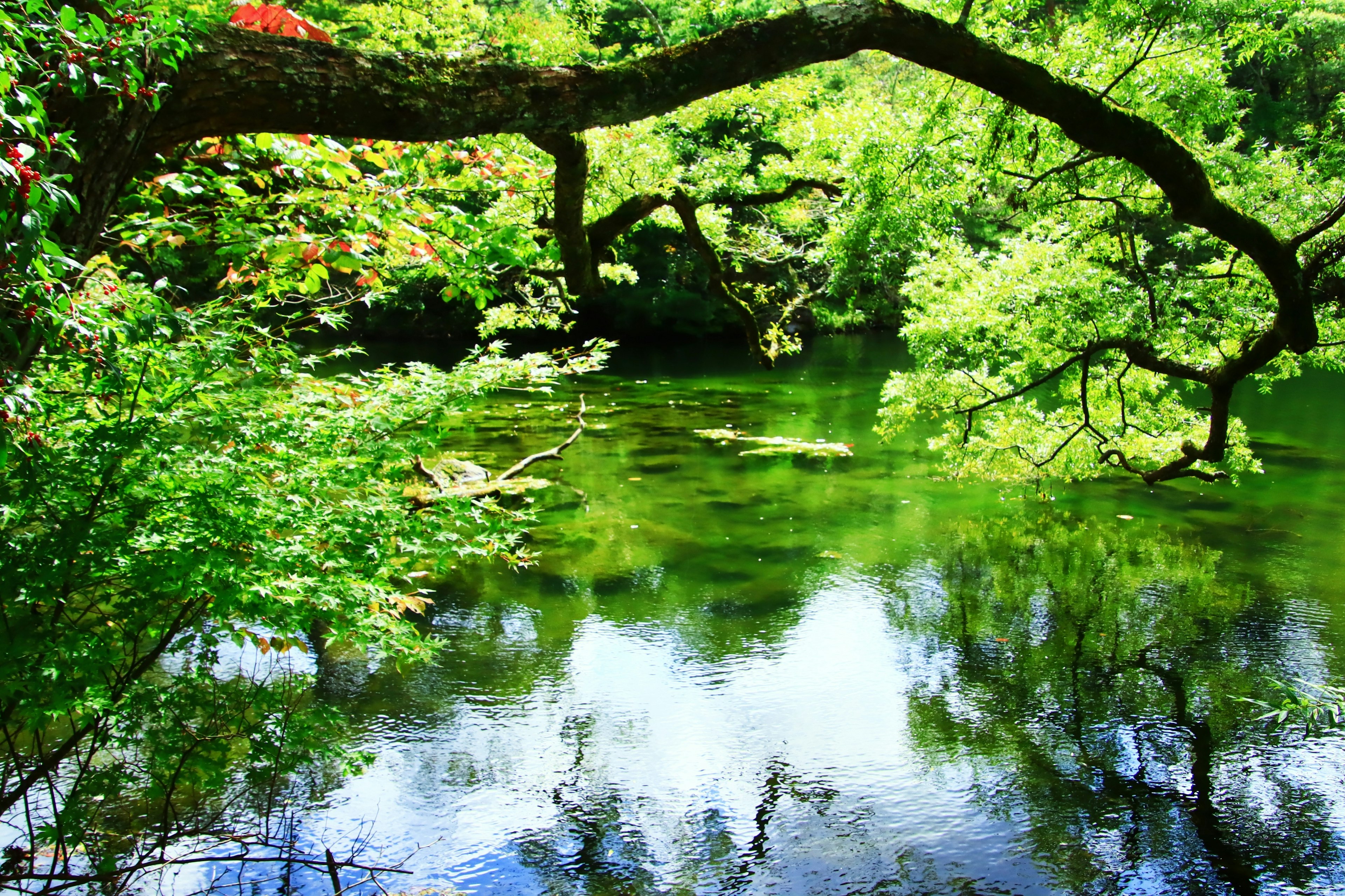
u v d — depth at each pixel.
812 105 9.22
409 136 2.15
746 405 17.62
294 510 3.08
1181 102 5.54
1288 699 5.00
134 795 4.55
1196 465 9.17
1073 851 4.64
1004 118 5.29
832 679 6.46
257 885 3.99
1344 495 11.15
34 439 2.44
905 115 5.98
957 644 7.06
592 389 19.64
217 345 2.97
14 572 2.56
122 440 2.58
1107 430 8.81
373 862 4.30
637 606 7.66
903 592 8.12
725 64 2.50
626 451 13.45
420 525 3.59
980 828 4.81
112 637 2.95
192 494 2.81
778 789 5.14
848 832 4.75
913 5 5.14
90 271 2.16
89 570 2.79
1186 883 4.39
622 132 6.88
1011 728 5.85
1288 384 19.25
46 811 4.09
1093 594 8.10
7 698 2.71
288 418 3.30
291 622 3.08
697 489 11.40
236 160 3.18
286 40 1.97
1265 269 4.23
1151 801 5.07
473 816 4.75
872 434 14.91
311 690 5.95
